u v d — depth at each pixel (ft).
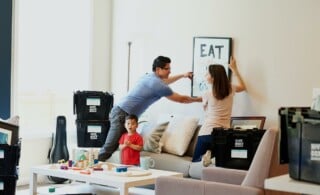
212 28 20.17
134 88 19.04
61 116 21.17
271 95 18.63
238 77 19.22
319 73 17.60
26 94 20.99
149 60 22.11
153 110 21.76
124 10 23.04
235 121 19.07
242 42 19.35
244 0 19.30
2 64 19.66
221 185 10.30
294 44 18.12
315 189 7.02
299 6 18.01
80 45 22.99
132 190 18.21
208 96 18.03
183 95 20.01
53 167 16.15
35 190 16.31
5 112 19.89
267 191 10.03
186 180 10.79
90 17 22.95
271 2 18.65
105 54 23.49
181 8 21.11
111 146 18.86
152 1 22.03
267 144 9.91
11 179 14.62
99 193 15.92
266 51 18.76
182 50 21.06
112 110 19.10
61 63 22.30
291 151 7.44
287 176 7.72
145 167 15.65
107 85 23.52
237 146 15.20
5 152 14.49
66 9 22.40
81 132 19.66
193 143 18.83
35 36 21.24
